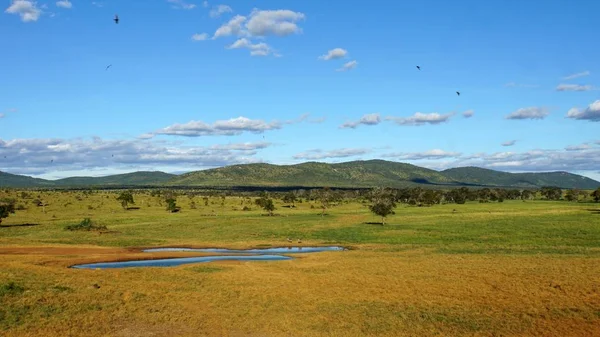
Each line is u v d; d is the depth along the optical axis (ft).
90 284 145.18
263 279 165.89
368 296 141.59
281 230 339.16
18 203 558.56
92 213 474.90
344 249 258.78
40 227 340.59
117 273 168.25
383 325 116.06
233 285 155.63
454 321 118.42
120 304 127.54
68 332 105.40
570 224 326.44
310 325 116.37
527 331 111.04
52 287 136.87
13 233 310.65
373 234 309.22
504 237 273.95
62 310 119.03
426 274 169.48
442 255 213.87
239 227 357.41
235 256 238.27
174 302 132.67
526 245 244.01
